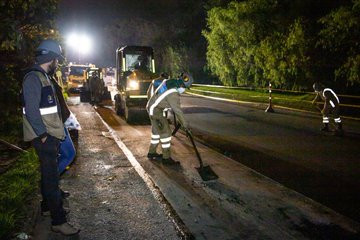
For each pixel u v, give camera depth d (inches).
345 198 197.0
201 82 1195.9
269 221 166.2
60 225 149.0
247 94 810.2
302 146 327.0
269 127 436.1
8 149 301.7
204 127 438.9
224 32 826.8
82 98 769.6
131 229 156.2
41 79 139.9
